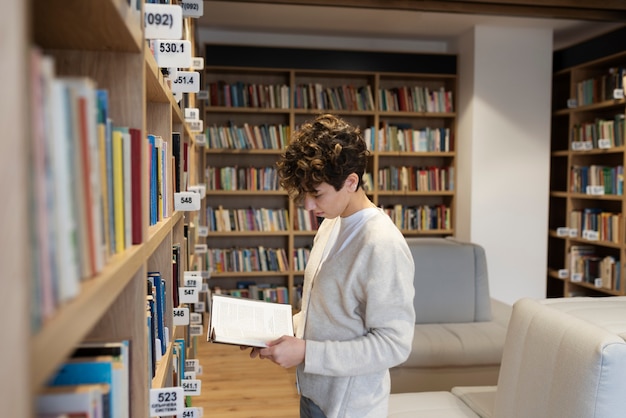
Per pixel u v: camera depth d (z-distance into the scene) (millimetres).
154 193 1502
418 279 3826
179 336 2594
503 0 4820
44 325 514
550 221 6617
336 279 1558
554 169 6609
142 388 1131
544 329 1807
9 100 458
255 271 5914
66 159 596
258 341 1525
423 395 2436
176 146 2086
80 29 920
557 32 6070
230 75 6043
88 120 695
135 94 1108
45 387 765
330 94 5969
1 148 458
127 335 1123
